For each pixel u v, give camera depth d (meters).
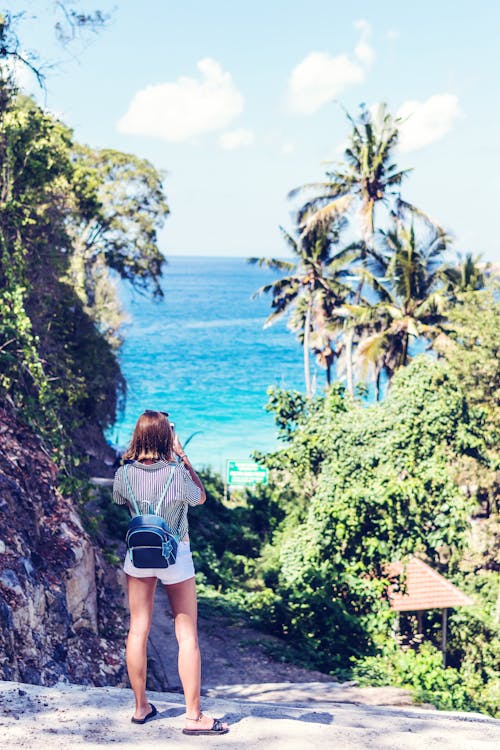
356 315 42.38
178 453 3.98
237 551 28.08
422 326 39.84
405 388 23.56
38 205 19.09
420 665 16.52
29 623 8.57
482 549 33.25
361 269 43.00
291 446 24.77
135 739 3.87
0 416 12.48
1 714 4.16
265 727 4.23
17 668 7.75
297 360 128.12
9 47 14.09
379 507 22.00
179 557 3.82
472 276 48.84
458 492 22.06
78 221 30.78
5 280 14.98
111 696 4.65
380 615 20.16
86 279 40.75
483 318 31.80
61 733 3.91
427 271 42.56
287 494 30.72
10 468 11.10
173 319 199.50
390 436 22.78
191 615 3.94
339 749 3.98
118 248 50.19
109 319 44.75
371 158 48.28
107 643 11.09
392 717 5.25
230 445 67.50
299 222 52.72
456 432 23.16
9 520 9.85
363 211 49.12
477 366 31.33
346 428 23.64
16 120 16.86
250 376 109.69
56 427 13.37
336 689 13.93
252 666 15.99
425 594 22.83
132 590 3.91
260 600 19.72
